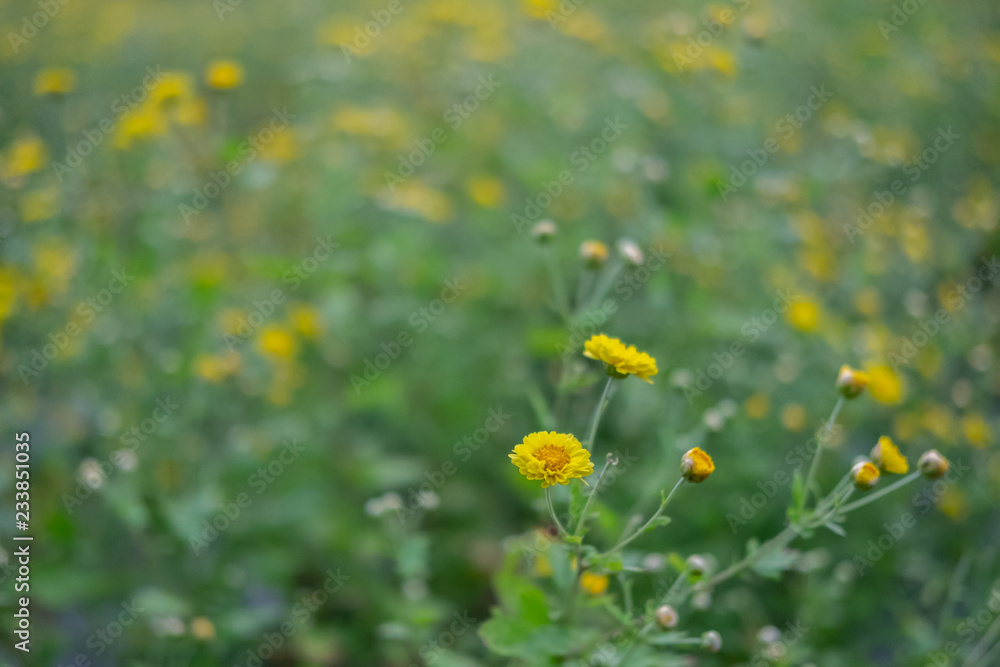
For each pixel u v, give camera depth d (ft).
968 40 4.61
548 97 3.81
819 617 2.50
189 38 4.91
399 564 2.39
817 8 4.70
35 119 3.51
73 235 2.93
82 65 4.28
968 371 3.10
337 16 4.89
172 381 2.81
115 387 2.84
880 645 2.57
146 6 5.23
